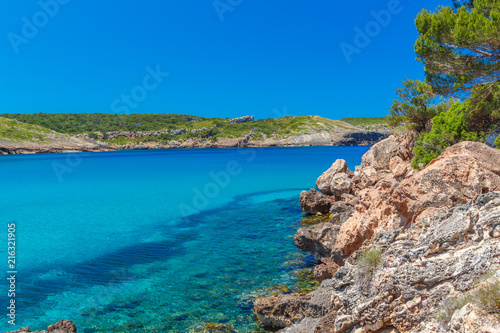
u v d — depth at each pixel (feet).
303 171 231.09
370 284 28.66
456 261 25.76
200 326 40.81
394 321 26.48
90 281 54.85
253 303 43.32
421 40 68.03
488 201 28.99
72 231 88.33
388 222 42.68
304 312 39.09
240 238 78.59
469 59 64.80
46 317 43.78
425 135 81.15
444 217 31.27
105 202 129.59
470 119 77.20
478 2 65.10
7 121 614.34
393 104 108.37
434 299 25.39
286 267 59.00
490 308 20.24
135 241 78.07
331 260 53.83
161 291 50.47
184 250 70.28
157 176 213.87
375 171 97.81
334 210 88.99
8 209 117.80
